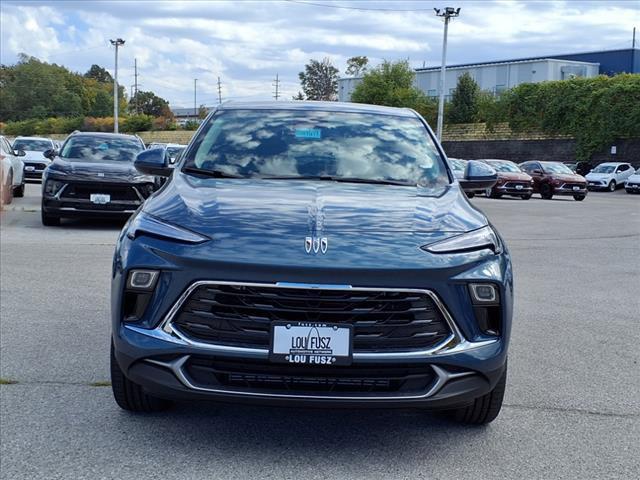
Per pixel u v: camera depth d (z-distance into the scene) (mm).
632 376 5035
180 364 3281
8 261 8703
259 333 3248
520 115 50312
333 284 3236
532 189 29984
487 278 3434
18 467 3334
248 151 4637
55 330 5684
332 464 3475
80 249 9820
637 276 9242
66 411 4031
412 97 63156
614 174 40312
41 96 120375
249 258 3271
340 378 3277
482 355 3383
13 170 17125
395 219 3699
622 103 44469
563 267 9844
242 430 3854
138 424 3885
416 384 3344
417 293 3311
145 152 4984
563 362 5340
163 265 3348
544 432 3975
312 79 123562
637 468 3541
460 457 3611
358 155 4668
